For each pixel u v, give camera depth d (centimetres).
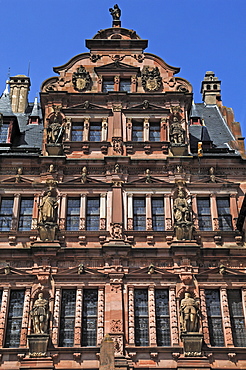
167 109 3869
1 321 3138
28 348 3028
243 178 3656
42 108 3994
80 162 3650
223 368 3012
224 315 3181
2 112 4159
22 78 4916
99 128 3847
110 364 2723
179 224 3397
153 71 4028
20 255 3322
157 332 3147
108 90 3997
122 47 4172
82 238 3391
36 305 3130
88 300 3234
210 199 3584
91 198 3575
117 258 3300
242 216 3394
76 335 3095
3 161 3666
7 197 3575
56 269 3281
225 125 4409
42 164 3634
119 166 3634
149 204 3541
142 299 3241
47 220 3416
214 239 3428
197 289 3247
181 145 3697
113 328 3084
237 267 3344
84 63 4100
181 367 2988
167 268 3306
